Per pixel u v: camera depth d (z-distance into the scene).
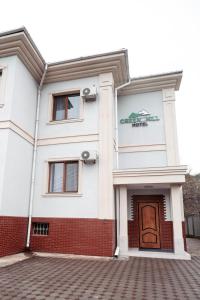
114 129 9.98
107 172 8.60
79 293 4.52
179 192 8.43
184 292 4.68
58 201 8.84
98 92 9.56
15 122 8.34
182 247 8.01
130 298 4.32
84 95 9.38
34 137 9.68
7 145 7.81
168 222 9.43
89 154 8.68
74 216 8.54
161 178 8.24
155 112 10.74
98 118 9.28
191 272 6.19
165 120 10.47
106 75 9.59
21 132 8.72
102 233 8.12
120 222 8.60
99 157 8.83
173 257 7.96
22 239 8.44
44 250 8.46
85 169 8.87
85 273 5.93
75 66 9.63
